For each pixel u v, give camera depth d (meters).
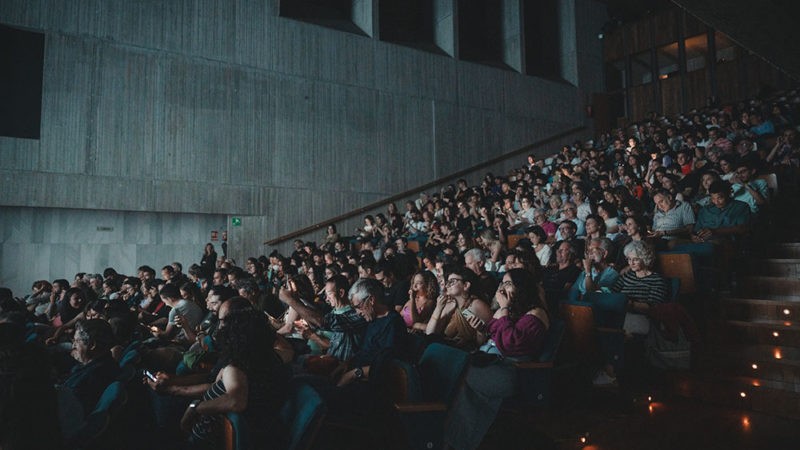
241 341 2.38
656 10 15.42
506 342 3.35
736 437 3.14
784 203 5.77
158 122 10.26
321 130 11.92
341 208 12.05
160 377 3.04
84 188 9.59
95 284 8.66
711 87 14.23
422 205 12.13
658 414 3.54
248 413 2.33
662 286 4.25
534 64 15.93
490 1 15.50
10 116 9.15
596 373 3.80
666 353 4.09
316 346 4.07
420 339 3.46
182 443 3.09
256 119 11.22
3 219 9.70
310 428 2.17
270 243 11.22
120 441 2.58
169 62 10.41
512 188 10.91
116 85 9.94
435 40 14.22
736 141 8.02
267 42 11.45
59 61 9.51
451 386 2.66
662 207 6.11
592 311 3.74
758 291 4.67
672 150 9.27
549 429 3.28
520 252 4.83
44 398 1.92
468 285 3.96
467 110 13.92
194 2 10.73
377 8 12.80
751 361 3.78
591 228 5.90
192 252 11.23
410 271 6.89
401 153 12.88
